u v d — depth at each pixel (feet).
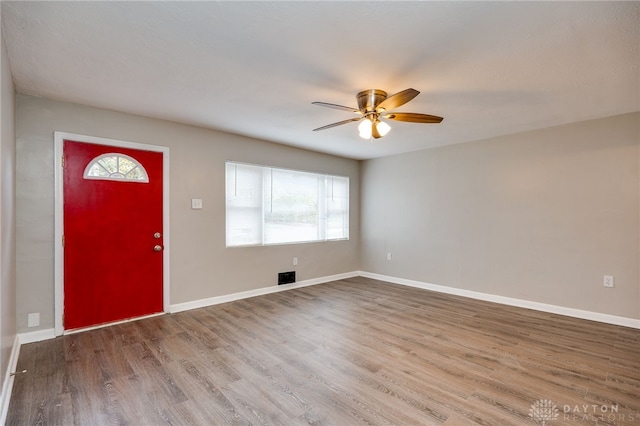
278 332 10.21
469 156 14.76
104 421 5.89
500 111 10.62
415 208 16.88
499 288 13.76
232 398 6.61
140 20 5.81
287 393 6.80
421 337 9.83
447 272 15.51
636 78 8.08
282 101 9.84
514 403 6.44
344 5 5.37
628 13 5.50
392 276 17.92
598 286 11.35
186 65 7.57
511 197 13.44
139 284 11.35
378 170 18.74
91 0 5.22
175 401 6.49
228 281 13.71
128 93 9.25
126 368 7.81
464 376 7.50
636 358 8.39
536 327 10.70
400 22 5.85
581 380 7.32
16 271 8.95
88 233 10.31
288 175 16.03
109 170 10.72
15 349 8.20
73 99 9.70
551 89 8.79
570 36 6.24
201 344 9.25
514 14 5.58
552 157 12.37
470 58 7.15
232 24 5.95
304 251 16.74
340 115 11.18
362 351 8.84
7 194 6.92
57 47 6.73
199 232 12.80
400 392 6.84
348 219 19.10
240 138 14.02
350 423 5.85
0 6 5.26
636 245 10.65
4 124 6.39
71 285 9.99
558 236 12.23
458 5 5.35
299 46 6.72
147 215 11.51
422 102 9.79
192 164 12.58
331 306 13.10
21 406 6.29
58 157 9.73
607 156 11.17
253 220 14.62
